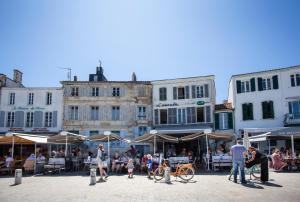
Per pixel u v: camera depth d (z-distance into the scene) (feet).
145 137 68.64
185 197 31.24
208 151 73.56
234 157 42.47
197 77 105.91
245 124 98.53
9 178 54.90
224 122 101.24
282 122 93.30
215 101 108.99
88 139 73.61
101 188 39.37
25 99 106.22
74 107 107.34
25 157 77.46
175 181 46.52
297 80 93.04
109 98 107.76
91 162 63.57
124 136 105.91
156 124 107.34
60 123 105.40
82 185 42.88
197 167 77.61
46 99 106.73
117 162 65.82
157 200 29.78
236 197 30.63
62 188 39.93
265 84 97.66
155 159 60.59
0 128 104.01
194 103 105.40
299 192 33.30
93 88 108.68
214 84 106.22
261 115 96.53
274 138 75.82
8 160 63.52
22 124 104.63
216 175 54.80
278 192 33.35
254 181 43.68
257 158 42.86
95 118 106.93
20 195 34.40
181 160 65.26
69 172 67.62
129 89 108.78
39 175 61.11
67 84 107.96
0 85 106.73
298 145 89.10
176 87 108.17
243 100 100.12
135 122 106.73
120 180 49.55
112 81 108.37
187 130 95.25
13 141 63.57
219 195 32.07
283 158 63.87
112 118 106.93
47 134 102.94
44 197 32.71
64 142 80.79
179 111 106.63
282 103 94.17
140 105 108.27
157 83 109.29
